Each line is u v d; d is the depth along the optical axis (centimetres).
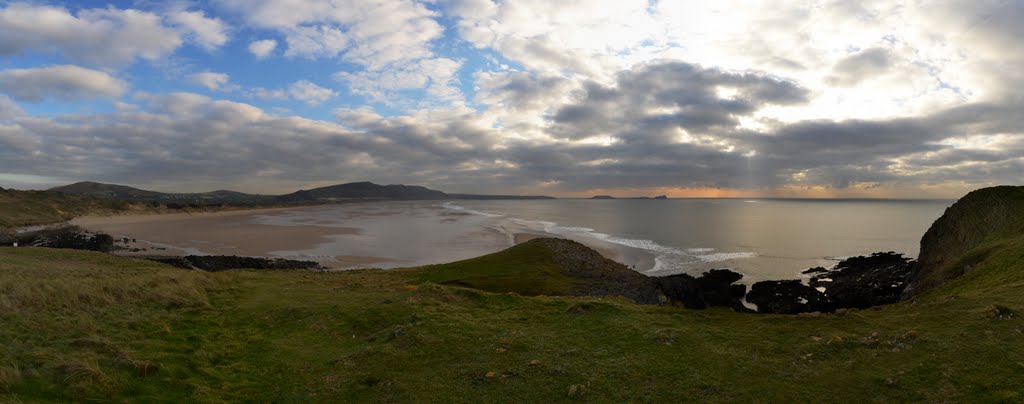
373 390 1280
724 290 4788
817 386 1175
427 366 1441
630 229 11962
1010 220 4738
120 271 3434
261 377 1384
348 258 6894
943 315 1616
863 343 1410
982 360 1203
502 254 5556
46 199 15800
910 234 10644
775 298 4500
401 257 6956
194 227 12319
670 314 1959
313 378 1375
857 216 17825
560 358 1465
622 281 4678
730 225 13112
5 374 1083
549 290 4147
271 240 9112
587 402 1158
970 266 3847
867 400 1090
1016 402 968
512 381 1300
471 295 2444
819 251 7881
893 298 4547
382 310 2100
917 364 1227
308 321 2008
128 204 18338
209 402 1180
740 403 1110
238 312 2144
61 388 1103
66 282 2169
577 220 15975
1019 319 1462
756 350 1445
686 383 1233
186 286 2494
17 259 3609
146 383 1226
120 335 1579
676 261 6825
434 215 18650
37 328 1509
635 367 1363
